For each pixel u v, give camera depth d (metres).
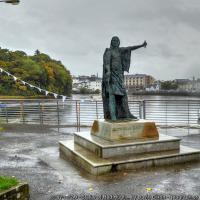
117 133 10.16
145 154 9.88
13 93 46.47
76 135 11.67
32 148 12.64
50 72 63.00
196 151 10.19
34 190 7.63
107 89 10.91
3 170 9.43
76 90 102.00
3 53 62.41
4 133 16.36
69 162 10.35
